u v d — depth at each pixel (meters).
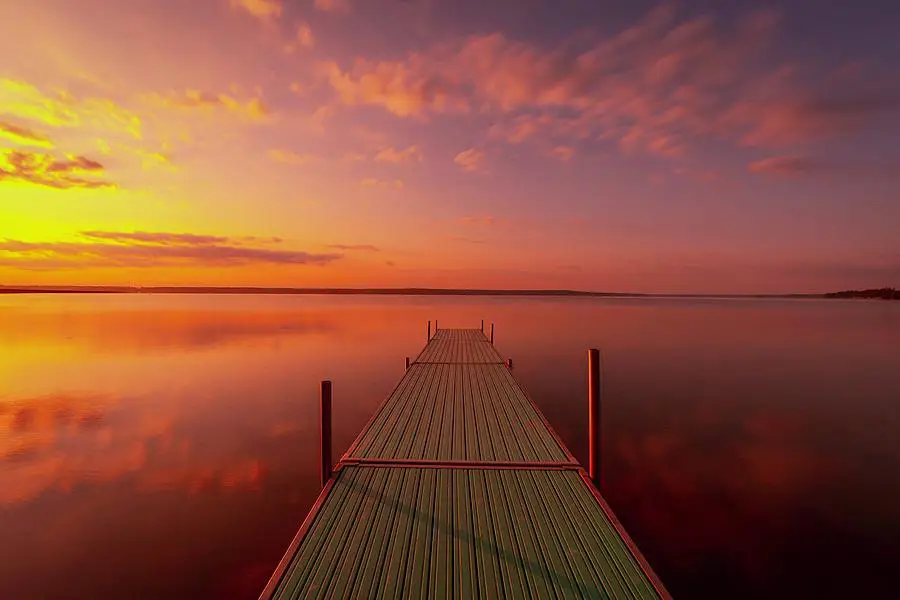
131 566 6.29
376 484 5.17
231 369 20.92
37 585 5.91
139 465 9.85
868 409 14.06
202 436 11.75
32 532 7.18
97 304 106.94
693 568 6.19
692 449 10.63
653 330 40.16
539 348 27.69
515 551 3.94
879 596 5.65
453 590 3.48
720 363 22.34
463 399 9.12
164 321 51.06
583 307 101.88
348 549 3.96
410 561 3.80
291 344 29.81
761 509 7.80
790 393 16.03
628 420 12.84
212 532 7.17
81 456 10.36
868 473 9.23
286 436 11.75
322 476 5.36
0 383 18.09
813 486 8.67
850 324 48.84
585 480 5.29
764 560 6.38
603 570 3.71
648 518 7.48
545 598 3.40
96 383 17.95
